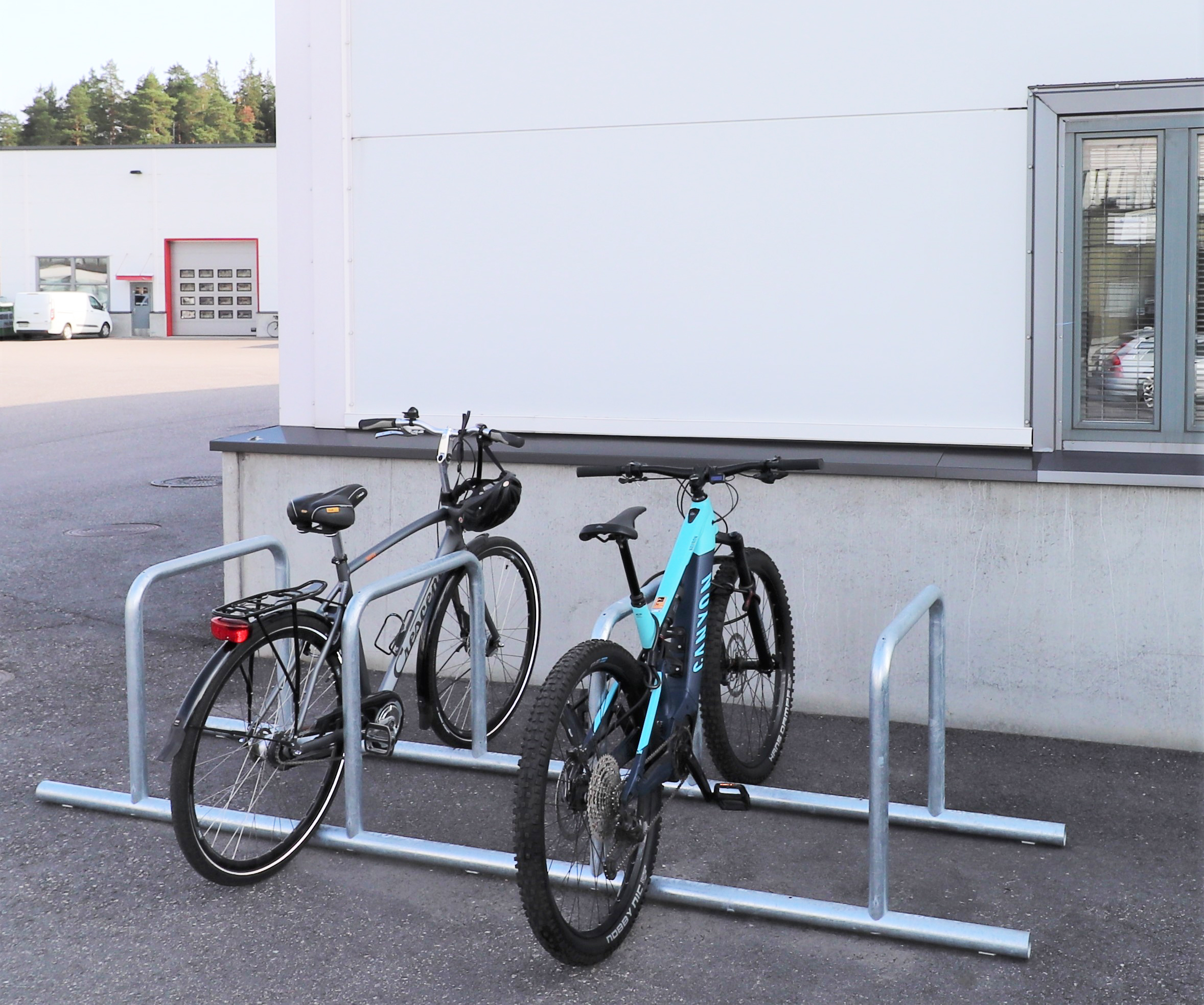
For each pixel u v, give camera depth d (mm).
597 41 5238
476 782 4133
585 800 2916
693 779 3812
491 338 5512
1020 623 4488
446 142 5473
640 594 3238
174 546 8008
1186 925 3133
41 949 3061
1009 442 4895
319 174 5633
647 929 3158
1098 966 2951
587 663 2953
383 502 5262
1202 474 4258
